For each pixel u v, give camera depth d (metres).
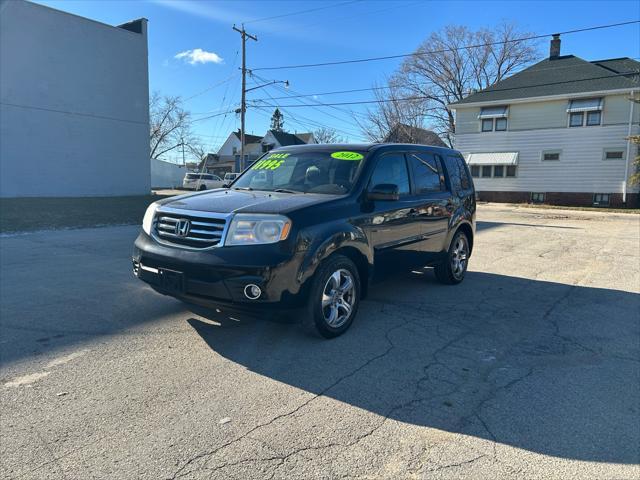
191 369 3.55
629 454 2.60
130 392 3.17
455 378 3.51
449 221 6.21
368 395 3.21
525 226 15.73
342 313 4.33
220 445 2.58
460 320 4.92
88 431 2.70
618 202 26.92
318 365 3.68
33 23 19.28
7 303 5.23
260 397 3.14
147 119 24.39
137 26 23.89
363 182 4.62
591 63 29.78
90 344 4.01
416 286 6.50
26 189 19.67
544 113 28.91
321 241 3.89
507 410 3.05
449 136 41.62
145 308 5.06
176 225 3.98
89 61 21.50
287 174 5.07
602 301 5.86
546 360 3.90
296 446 2.59
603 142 27.16
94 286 6.08
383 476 2.35
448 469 2.42
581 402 3.18
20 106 19.19
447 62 40.28
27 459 2.43
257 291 3.57
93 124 21.92
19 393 3.13
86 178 21.86
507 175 30.53
